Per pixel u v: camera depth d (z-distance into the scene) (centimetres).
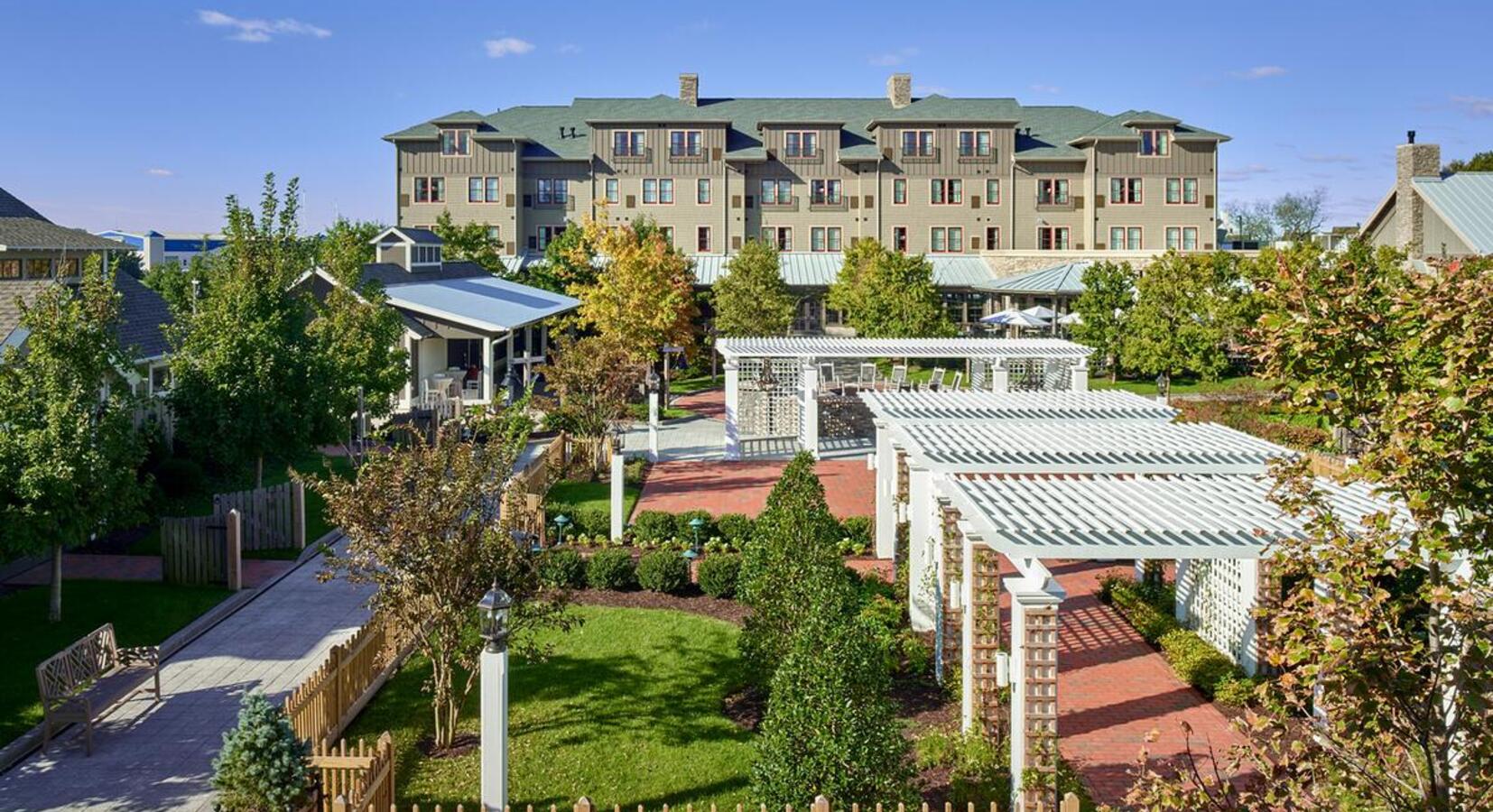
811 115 8306
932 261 7594
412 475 1564
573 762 1512
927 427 2370
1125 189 7875
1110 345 5700
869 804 1213
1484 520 714
